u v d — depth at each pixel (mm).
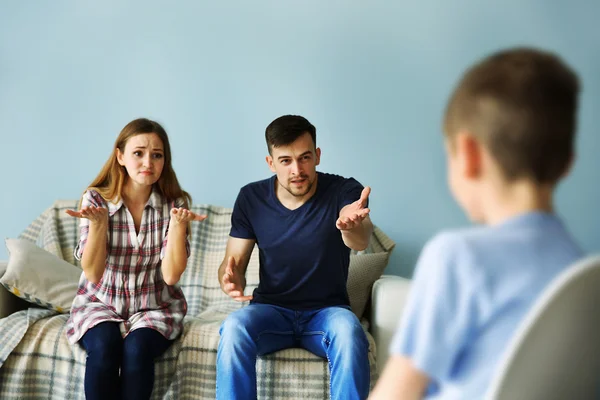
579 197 2656
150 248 1948
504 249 582
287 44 2730
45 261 2186
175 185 2020
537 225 591
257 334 1694
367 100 2709
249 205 1955
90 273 1824
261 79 2736
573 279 528
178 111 2752
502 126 589
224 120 2742
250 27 2742
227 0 2750
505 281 572
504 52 630
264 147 2729
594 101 2666
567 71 605
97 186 1982
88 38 2781
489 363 575
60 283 2158
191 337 1865
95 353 1722
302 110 2723
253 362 1648
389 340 1962
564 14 2686
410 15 2709
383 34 2713
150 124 1956
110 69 2771
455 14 2703
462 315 575
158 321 1833
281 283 1867
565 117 593
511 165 596
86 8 2785
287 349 1810
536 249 580
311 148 1837
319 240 1854
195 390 1827
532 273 572
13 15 2803
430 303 584
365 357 1620
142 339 1757
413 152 2691
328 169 2709
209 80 2750
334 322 1690
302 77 2723
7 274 2057
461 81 643
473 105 608
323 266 1858
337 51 2721
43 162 2766
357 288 2170
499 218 616
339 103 2713
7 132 2781
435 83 2697
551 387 567
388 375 606
